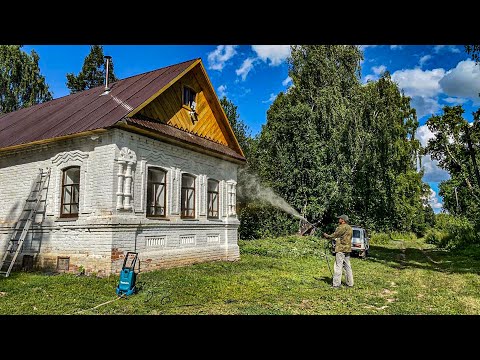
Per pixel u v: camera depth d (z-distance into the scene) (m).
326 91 33.62
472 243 29.44
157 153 14.42
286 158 31.56
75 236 12.98
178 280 11.61
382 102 38.91
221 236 18.30
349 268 11.62
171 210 14.98
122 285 9.57
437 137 39.75
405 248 33.41
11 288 10.16
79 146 13.48
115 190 12.48
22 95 39.59
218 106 18.55
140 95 14.34
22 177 14.98
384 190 38.97
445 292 10.61
